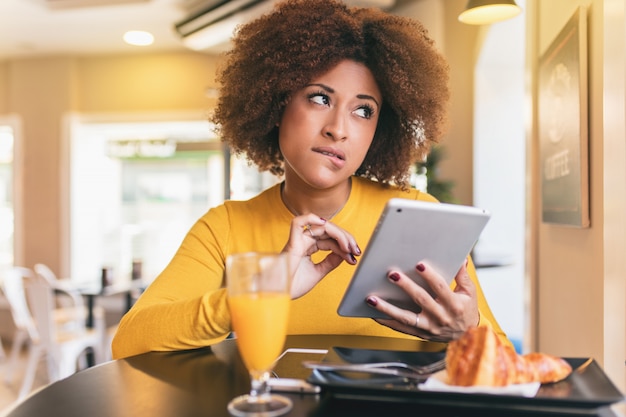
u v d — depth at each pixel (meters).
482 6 2.52
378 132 1.41
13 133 5.77
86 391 0.77
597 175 1.74
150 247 6.05
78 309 4.18
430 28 4.32
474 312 0.93
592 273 1.81
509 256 4.25
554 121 2.20
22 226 5.73
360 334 1.20
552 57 2.21
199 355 0.96
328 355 0.82
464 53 4.59
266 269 0.70
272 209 1.29
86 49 5.48
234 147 1.47
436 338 0.93
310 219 0.99
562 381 0.71
